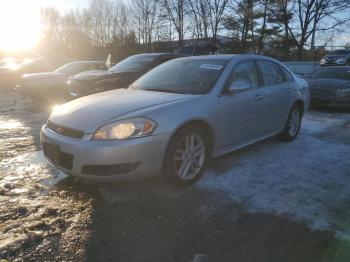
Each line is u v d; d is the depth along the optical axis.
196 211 3.67
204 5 39.31
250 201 3.89
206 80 4.77
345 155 5.54
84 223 3.44
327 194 4.08
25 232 3.26
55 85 12.33
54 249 3.04
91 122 3.83
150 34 44.09
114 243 3.12
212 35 39.50
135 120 3.78
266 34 38.22
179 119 3.99
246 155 5.48
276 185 4.32
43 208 3.72
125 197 3.97
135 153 3.71
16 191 4.13
